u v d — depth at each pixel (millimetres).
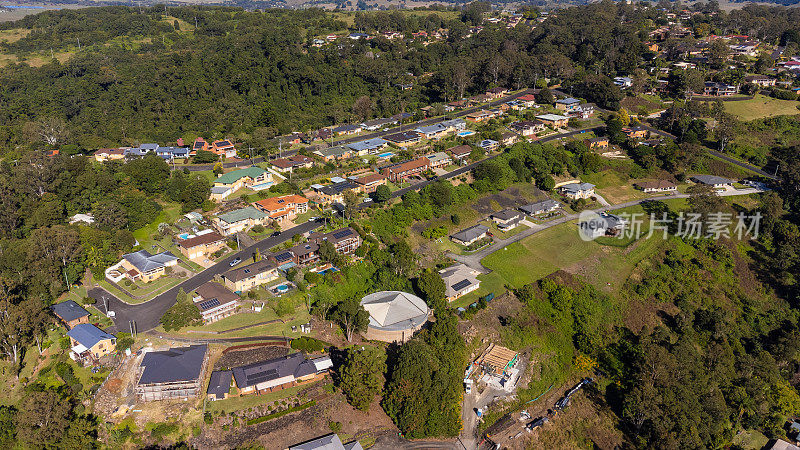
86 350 99062
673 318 135750
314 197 160875
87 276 126312
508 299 132125
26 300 107875
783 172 184875
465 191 172125
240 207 154375
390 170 174875
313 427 93375
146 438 87812
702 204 167000
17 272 115625
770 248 160000
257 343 106938
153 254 132625
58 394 90562
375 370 97562
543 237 159375
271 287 121500
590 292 137625
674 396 103312
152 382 91562
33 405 82062
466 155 194000
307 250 130375
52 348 104562
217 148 187875
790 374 125000
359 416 97625
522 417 106250
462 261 144750
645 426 102812
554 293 133875
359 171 179125
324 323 115125
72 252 123750
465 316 123500
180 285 122875
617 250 156250
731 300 143875
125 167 161375
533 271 144125
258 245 137625
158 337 106562
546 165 193250
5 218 134125
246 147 191625
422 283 124375
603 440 104375
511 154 193250
